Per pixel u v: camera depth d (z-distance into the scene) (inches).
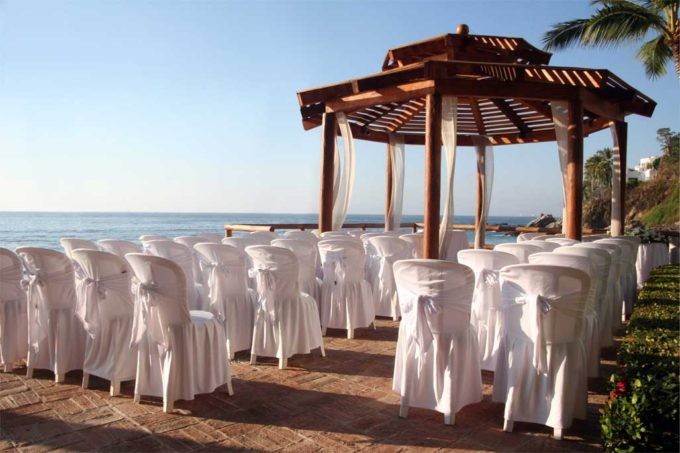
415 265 110.1
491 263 142.2
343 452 95.0
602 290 159.8
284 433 103.8
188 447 96.5
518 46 249.3
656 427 77.9
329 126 281.6
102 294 123.6
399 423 109.8
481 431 105.9
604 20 388.5
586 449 97.3
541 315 101.2
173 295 112.2
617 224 308.0
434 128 219.8
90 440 99.2
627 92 257.9
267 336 152.3
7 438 99.8
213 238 215.8
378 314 225.1
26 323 147.5
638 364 95.4
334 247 190.5
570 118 237.5
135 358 127.4
